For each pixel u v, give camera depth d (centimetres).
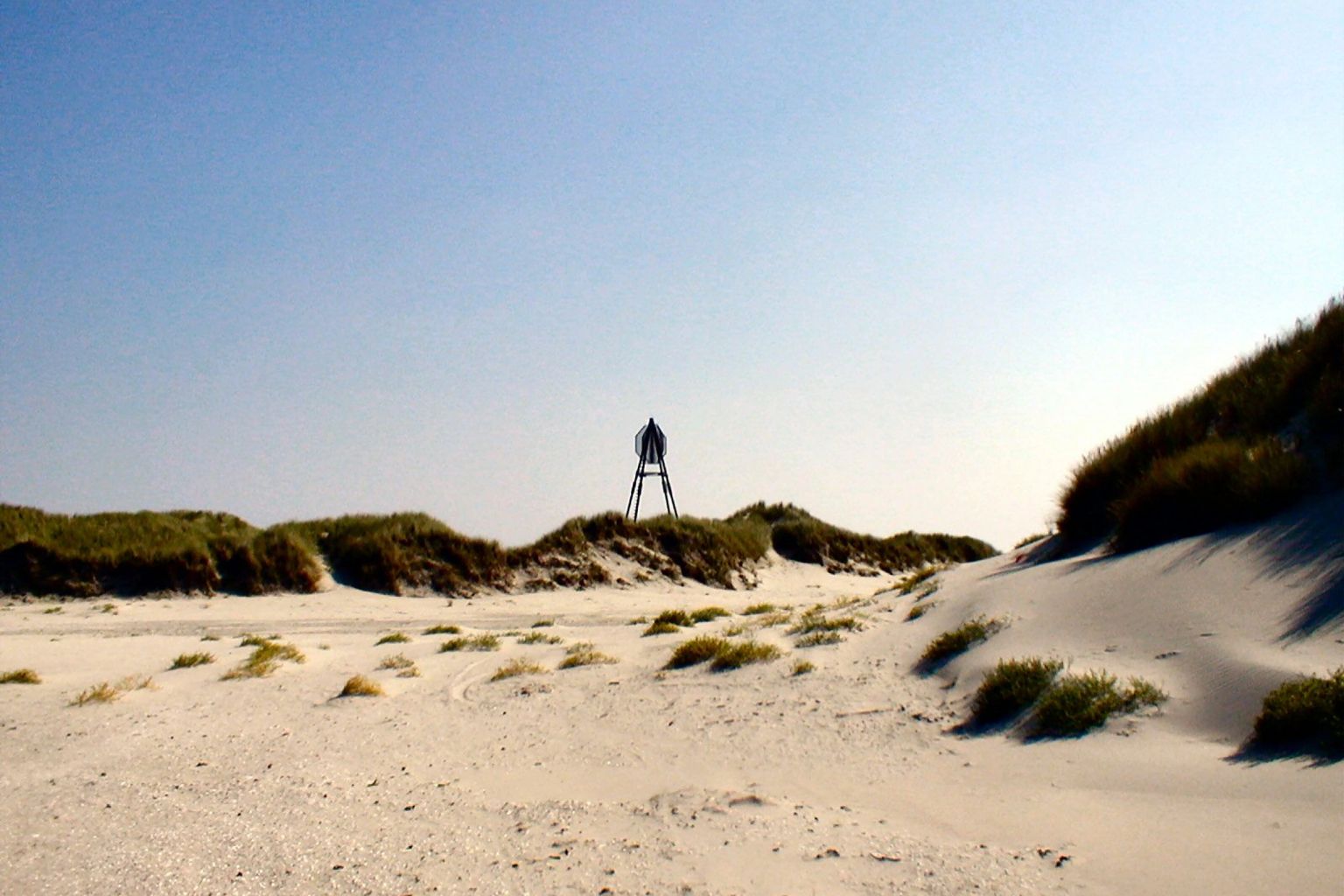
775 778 726
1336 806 491
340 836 626
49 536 2605
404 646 1645
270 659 1436
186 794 741
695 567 3588
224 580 2675
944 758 734
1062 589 1113
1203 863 457
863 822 593
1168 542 1146
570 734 923
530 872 540
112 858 589
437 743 918
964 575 1673
